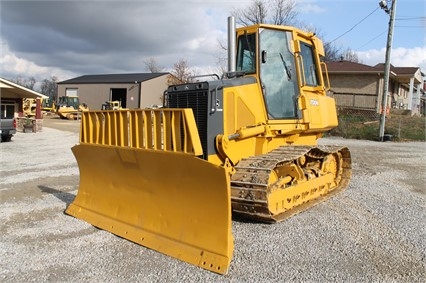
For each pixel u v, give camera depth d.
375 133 21.53
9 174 10.13
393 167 11.38
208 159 5.28
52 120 40.25
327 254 4.70
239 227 5.64
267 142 6.21
